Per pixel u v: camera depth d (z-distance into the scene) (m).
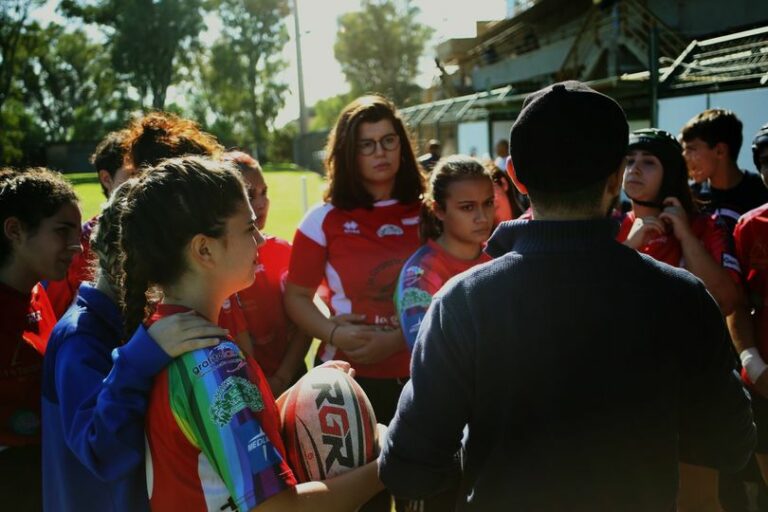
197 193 1.41
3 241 2.00
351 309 2.92
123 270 1.49
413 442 1.40
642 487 1.33
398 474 1.42
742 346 2.70
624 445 1.32
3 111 49.72
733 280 2.64
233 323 2.64
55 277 2.07
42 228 2.02
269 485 1.31
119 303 1.62
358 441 1.67
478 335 1.35
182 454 1.36
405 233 2.94
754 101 7.11
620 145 1.37
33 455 2.02
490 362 1.34
